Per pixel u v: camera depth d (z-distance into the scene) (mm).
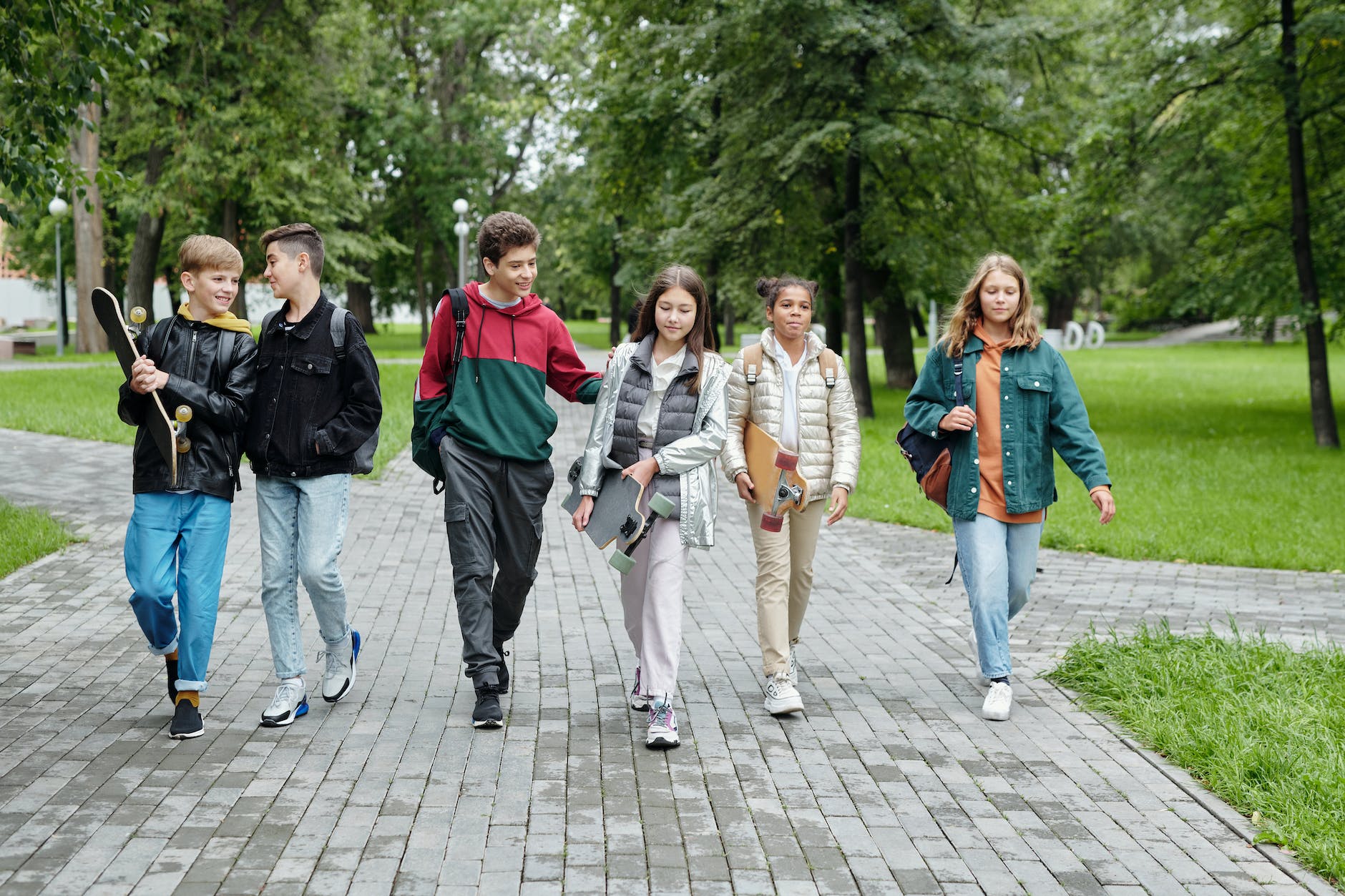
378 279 51094
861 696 5266
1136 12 18719
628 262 40531
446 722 4734
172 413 4344
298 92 26594
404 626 6383
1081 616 7043
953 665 5852
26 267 50250
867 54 19547
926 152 21484
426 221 43281
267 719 4582
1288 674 5418
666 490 4625
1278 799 3928
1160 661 5461
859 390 21531
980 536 5141
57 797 3801
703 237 21641
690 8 22281
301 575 4621
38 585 7078
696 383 4664
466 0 39250
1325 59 17984
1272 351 48875
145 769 4082
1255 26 18016
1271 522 10633
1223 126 19094
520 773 4152
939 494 5230
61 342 33812
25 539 8125
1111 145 19531
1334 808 3848
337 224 35938
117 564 7723
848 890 3289
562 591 7355
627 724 4773
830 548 9305
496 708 4598
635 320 4828
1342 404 25359
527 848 3500
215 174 26578
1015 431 5133
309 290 4574
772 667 4969
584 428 18156
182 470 4371
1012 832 3750
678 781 4129
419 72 41781
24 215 30500
